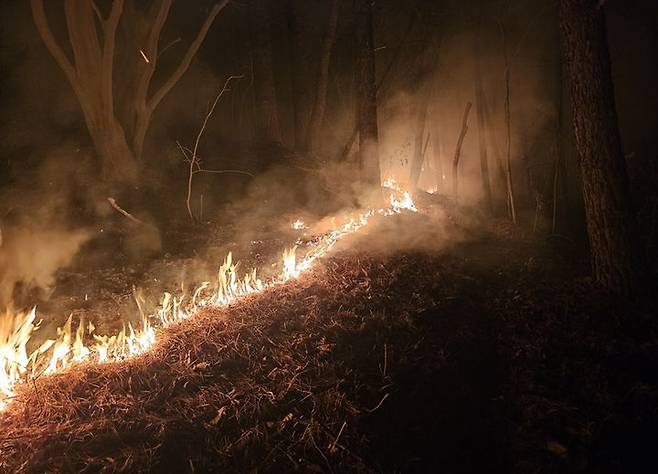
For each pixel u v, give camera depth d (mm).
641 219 9297
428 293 6574
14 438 4086
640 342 6059
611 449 4602
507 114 9914
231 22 13398
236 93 13234
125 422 4230
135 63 10031
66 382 4668
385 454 4336
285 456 4160
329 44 12281
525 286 7180
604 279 6922
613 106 6828
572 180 12195
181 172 10867
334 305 6113
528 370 5426
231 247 8188
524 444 4613
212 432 4254
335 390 4785
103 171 9508
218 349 5219
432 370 5254
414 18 11398
